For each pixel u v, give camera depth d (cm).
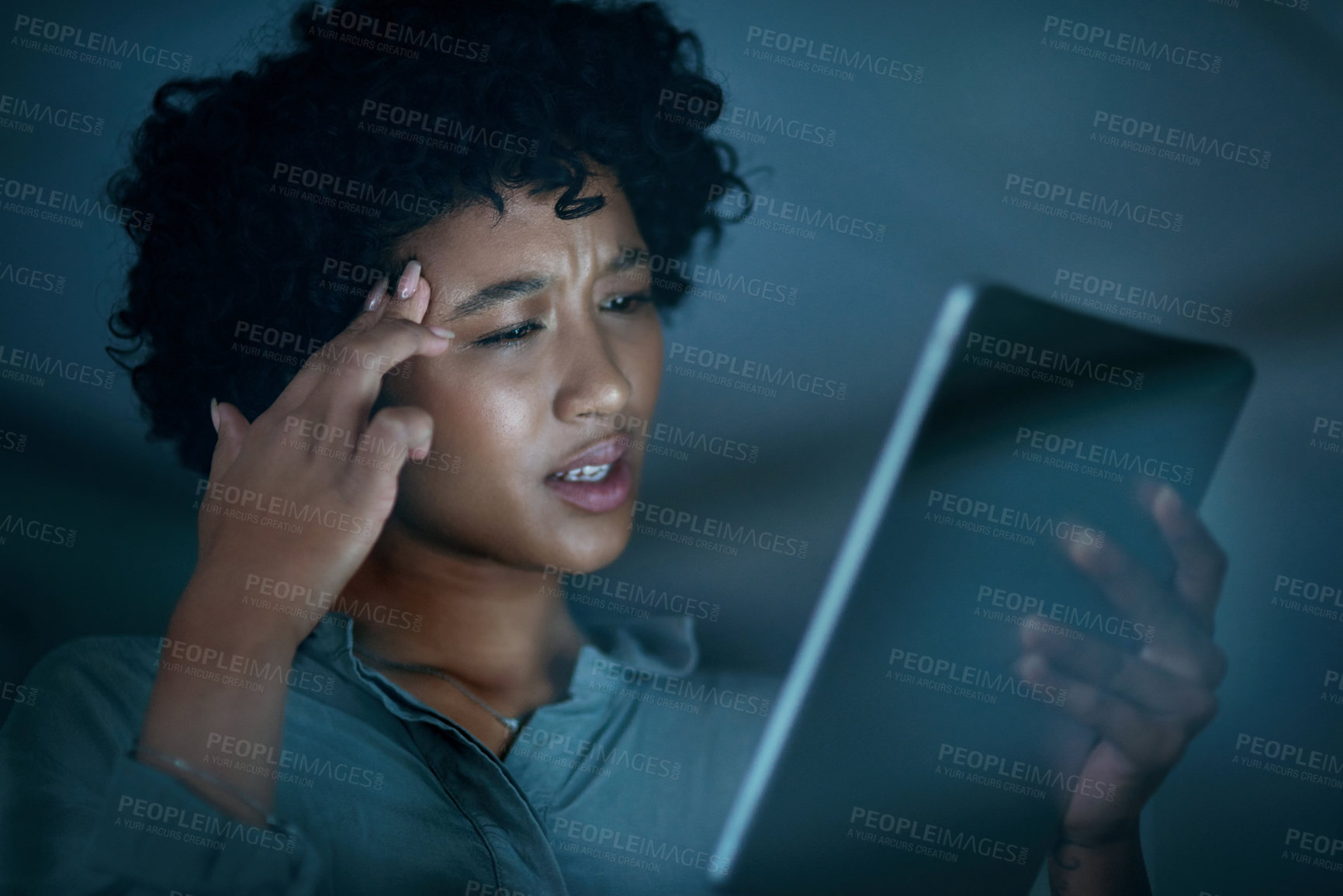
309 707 121
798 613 148
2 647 140
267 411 116
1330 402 159
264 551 112
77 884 104
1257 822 157
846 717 128
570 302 123
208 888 106
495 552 126
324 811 117
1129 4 155
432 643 127
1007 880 129
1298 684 160
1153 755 128
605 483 128
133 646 125
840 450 152
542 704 131
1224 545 161
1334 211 157
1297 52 157
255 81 123
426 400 121
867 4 153
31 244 143
